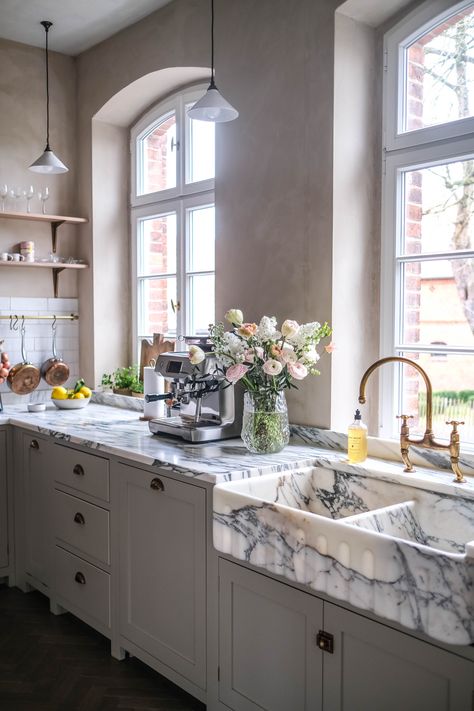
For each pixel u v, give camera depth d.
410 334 2.66
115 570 2.66
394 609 1.55
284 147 2.80
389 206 2.70
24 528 3.34
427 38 2.58
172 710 2.35
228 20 3.08
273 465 2.32
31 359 4.08
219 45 3.13
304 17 2.70
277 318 2.86
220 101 2.51
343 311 2.67
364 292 2.75
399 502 2.17
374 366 2.30
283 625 1.95
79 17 3.61
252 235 2.96
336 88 2.60
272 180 2.86
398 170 2.67
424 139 2.56
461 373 2.51
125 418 3.44
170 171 3.95
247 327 2.44
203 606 2.24
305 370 2.40
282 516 1.81
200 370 2.77
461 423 2.06
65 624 3.01
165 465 2.36
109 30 3.79
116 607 2.67
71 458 2.92
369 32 2.71
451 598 1.45
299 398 2.79
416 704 1.61
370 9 2.60
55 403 3.78
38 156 4.07
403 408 2.69
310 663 1.87
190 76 3.59
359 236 2.71
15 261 3.84
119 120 4.15
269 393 2.52
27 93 4.01
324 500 2.40
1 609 3.16
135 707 2.36
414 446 2.32
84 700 2.40
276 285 2.86
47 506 3.12
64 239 4.20
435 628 1.48
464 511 1.99
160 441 2.76
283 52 2.80
